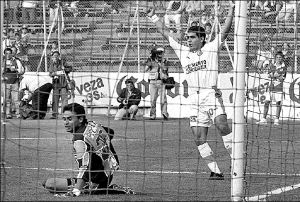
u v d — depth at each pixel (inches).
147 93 1723.7
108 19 1489.9
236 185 629.3
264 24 1224.8
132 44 1571.1
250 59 1219.2
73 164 917.2
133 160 957.2
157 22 812.6
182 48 812.0
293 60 1244.5
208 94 797.2
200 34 802.8
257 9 1160.2
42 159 962.1
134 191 695.7
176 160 960.9
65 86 1224.8
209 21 1246.3
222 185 746.8
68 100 1237.1
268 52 1226.0
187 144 1160.8
